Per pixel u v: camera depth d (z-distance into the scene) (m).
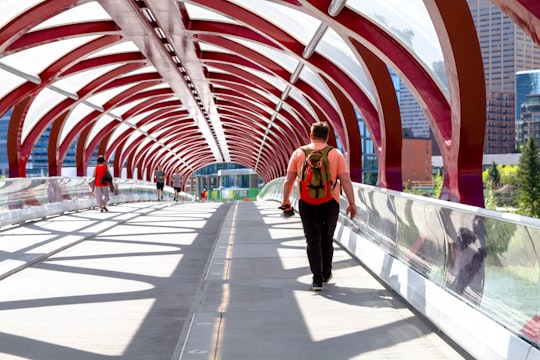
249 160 73.38
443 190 9.63
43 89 20.75
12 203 14.88
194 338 4.91
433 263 5.64
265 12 13.91
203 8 14.07
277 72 18.98
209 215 18.81
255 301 6.25
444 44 7.85
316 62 15.18
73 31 15.73
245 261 8.96
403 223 6.81
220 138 51.44
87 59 19.62
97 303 6.34
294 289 6.82
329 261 6.98
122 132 35.81
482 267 4.43
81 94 22.84
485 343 4.05
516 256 3.85
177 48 18.47
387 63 11.07
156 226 14.90
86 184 22.47
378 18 10.66
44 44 16.17
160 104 32.25
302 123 26.44
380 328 5.14
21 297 6.68
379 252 7.72
